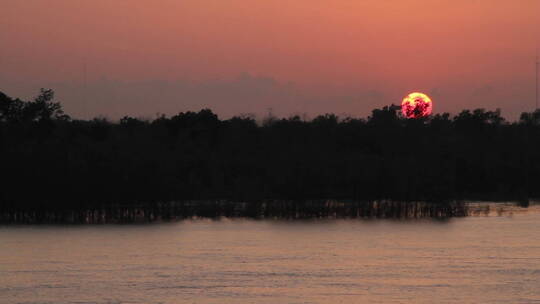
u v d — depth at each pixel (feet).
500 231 442.09
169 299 289.74
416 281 315.78
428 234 435.12
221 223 487.20
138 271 336.70
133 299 289.74
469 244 400.06
